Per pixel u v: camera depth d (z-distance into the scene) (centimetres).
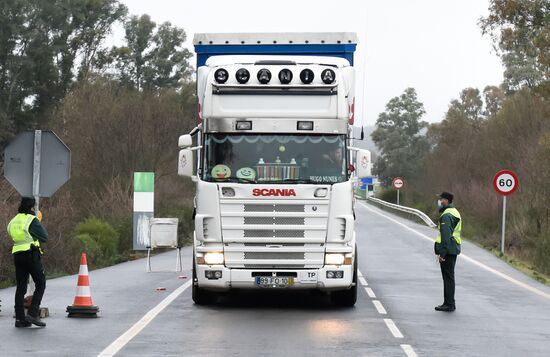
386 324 2620
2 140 11581
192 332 2409
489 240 6875
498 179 5819
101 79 10800
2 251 4172
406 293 3484
